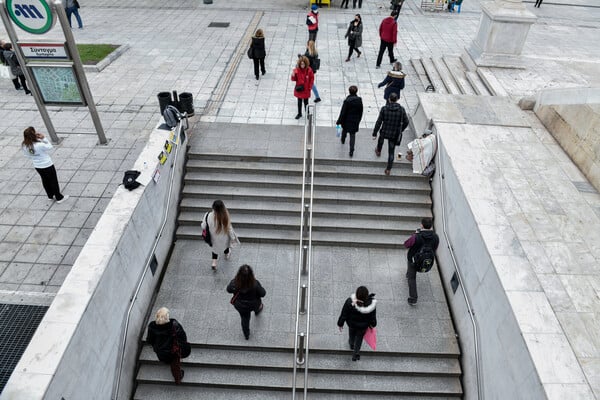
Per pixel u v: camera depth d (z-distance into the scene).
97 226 6.63
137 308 7.20
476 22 18.80
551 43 16.27
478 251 6.75
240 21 18.12
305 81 10.13
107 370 6.11
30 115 11.33
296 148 9.97
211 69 13.69
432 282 8.38
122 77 13.11
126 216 6.85
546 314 5.50
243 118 11.02
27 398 4.57
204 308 7.78
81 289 5.68
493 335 6.06
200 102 11.70
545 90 9.73
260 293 6.60
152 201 7.80
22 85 12.60
